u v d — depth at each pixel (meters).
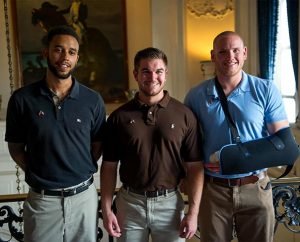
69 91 1.70
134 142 1.66
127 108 1.70
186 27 5.55
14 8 5.59
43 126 1.66
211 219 1.83
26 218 1.73
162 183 1.69
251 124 1.75
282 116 1.77
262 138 1.73
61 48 1.65
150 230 1.77
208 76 5.21
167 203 1.71
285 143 1.70
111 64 5.86
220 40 1.75
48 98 1.67
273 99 1.76
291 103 4.76
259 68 5.04
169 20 5.55
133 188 1.71
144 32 5.87
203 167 1.78
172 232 1.74
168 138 1.66
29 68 5.72
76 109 1.70
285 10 4.70
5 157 5.23
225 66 1.74
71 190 1.71
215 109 1.77
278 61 4.88
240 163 1.67
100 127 1.78
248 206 1.80
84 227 1.74
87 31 5.77
